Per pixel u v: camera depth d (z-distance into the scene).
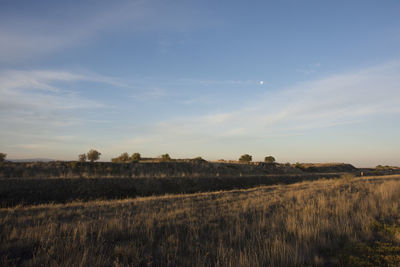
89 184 21.06
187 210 10.63
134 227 7.84
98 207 11.60
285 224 8.06
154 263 5.54
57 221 8.73
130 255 5.77
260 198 13.94
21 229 7.37
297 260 5.46
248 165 50.09
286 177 36.91
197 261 5.48
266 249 5.98
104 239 6.75
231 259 5.46
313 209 10.07
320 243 6.51
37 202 17.05
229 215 9.72
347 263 5.38
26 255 5.80
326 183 22.62
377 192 14.52
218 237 7.19
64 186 19.89
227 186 28.20
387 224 8.32
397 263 5.23
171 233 7.63
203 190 25.64
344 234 7.30
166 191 23.70
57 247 5.90
